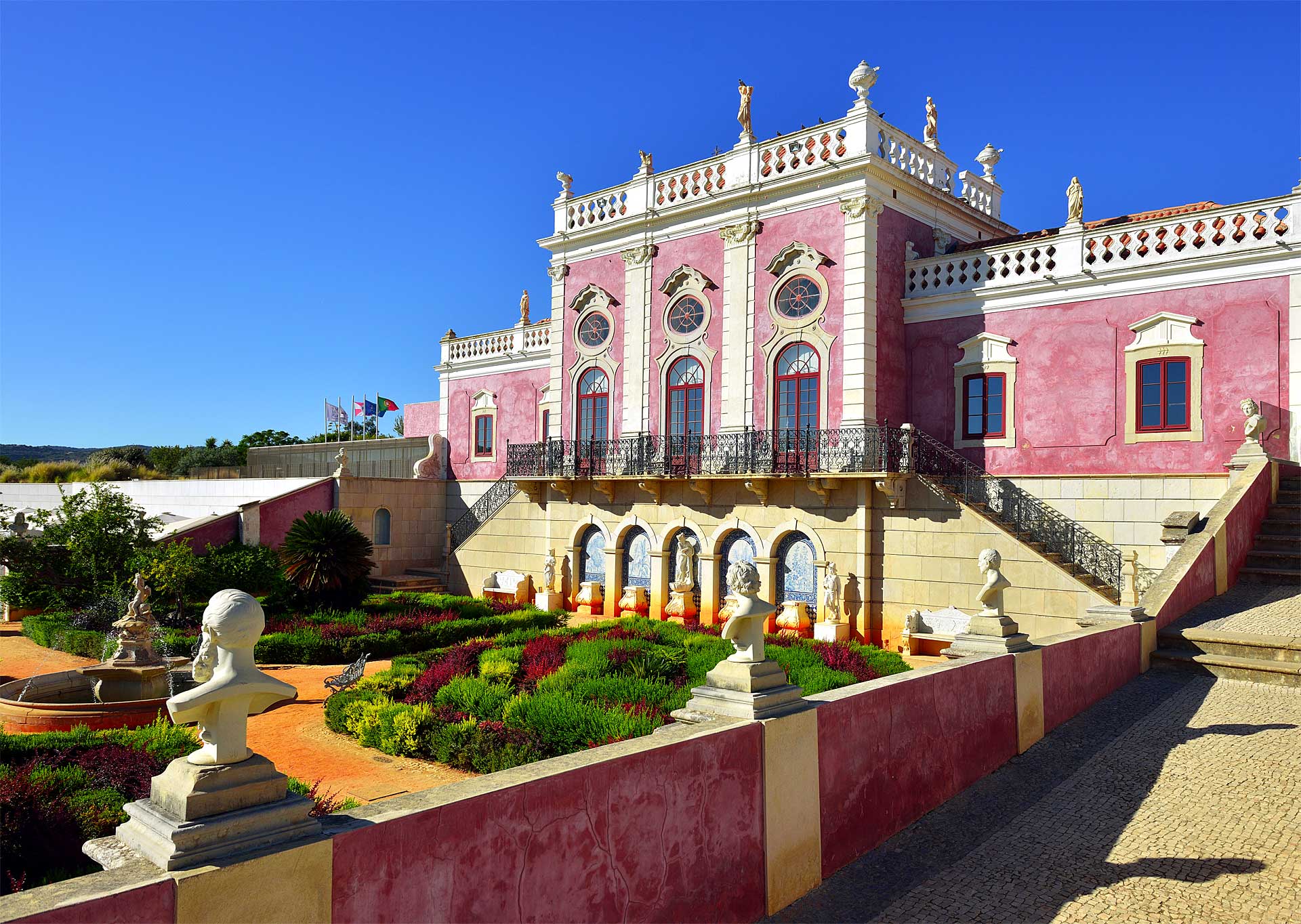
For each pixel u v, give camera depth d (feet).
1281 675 34.58
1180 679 36.40
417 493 112.88
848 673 48.03
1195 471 60.34
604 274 88.63
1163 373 62.23
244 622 12.29
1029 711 29.84
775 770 19.51
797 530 72.43
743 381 77.00
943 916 19.22
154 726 37.42
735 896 18.38
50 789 27.43
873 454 67.10
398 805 13.34
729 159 78.74
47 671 57.93
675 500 80.38
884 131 72.23
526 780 14.56
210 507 114.62
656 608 81.00
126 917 10.15
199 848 11.18
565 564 88.63
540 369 106.93
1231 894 19.65
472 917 13.61
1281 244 57.16
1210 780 26.00
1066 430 66.08
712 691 20.34
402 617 72.13
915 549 66.59
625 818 16.10
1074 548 63.82
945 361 72.59
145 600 48.75
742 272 77.41
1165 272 61.93
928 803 24.80
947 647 64.39
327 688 53.31
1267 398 57.82
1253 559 48.85
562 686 43.52
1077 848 22.34
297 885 11.65
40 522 80.89
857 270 70.03
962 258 71.77
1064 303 66.64
